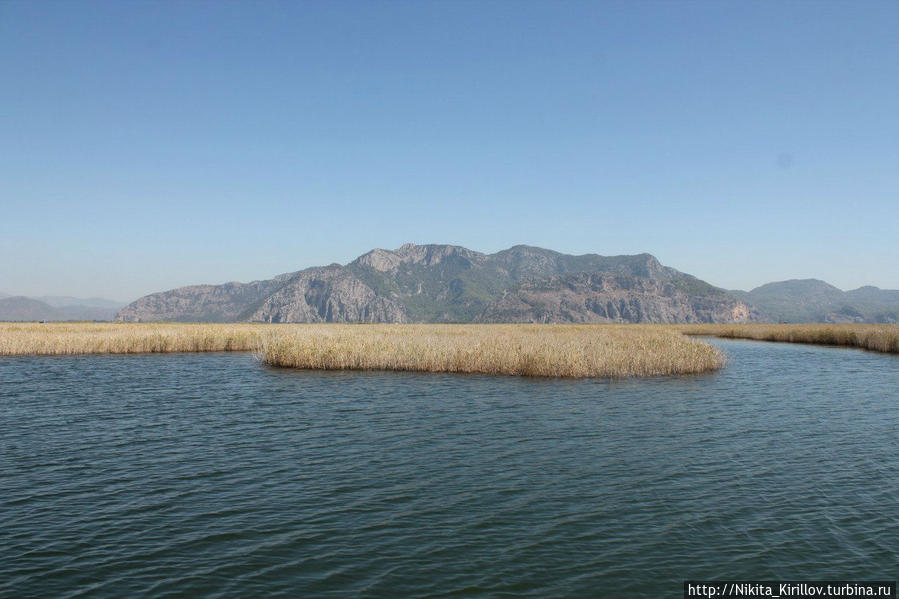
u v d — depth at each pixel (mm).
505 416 25094
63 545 11773
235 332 68000
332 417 24938
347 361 43062
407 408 26969
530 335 57281
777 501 14539
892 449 19656
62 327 85125
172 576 10445
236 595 9781
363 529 12672
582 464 17766
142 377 38969
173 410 26656
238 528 12695
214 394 31297
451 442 20500
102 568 10750
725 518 13391
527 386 34000
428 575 10562
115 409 26969
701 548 11805
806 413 25953
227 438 21094
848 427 23062
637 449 19562
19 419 24672
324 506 14078
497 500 14547
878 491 15297
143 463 17828
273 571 10672
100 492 15109
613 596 9883
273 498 14656
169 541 11992
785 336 85250
